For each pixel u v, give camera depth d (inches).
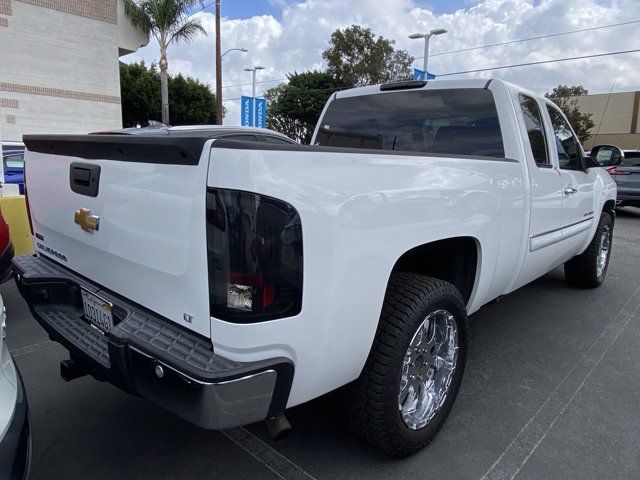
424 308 91.7
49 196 107.8
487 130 135.9
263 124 914.7
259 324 69.6
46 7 770.8
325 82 1419.8
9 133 753.6
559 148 163.9
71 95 814.5
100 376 88.0
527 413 120.3
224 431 110.5
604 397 129.0
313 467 98.6
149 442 106.3
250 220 67.1
